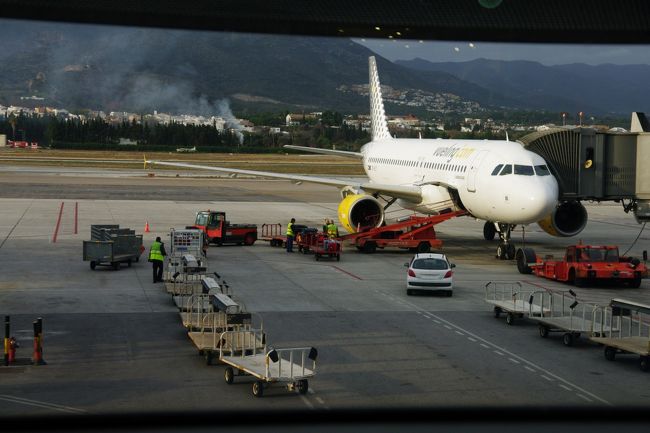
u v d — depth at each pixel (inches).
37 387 839.7
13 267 1651.1
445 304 1349.7
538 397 819.4
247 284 1501.0
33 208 2832.2
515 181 1694.1
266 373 820.6
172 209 2910.9
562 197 1856.5
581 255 1588.3
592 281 1595.7
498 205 1729.8
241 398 812.0
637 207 1929.1
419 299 1389.0
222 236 2076.8
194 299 1262.3
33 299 1321.4
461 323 1203.2
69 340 1053.2
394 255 1969.7
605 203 3614.7
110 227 1872.5
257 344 964.6
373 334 1115.3
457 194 1940.2
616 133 1878.7
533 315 1210.6
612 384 879.1
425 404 788.0
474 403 792.9
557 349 1054.4
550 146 1859.0
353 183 2326.5
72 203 3046.3
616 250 1603.1
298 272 1663.4
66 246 1978.3
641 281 1657.2
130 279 1540.4
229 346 952.9
